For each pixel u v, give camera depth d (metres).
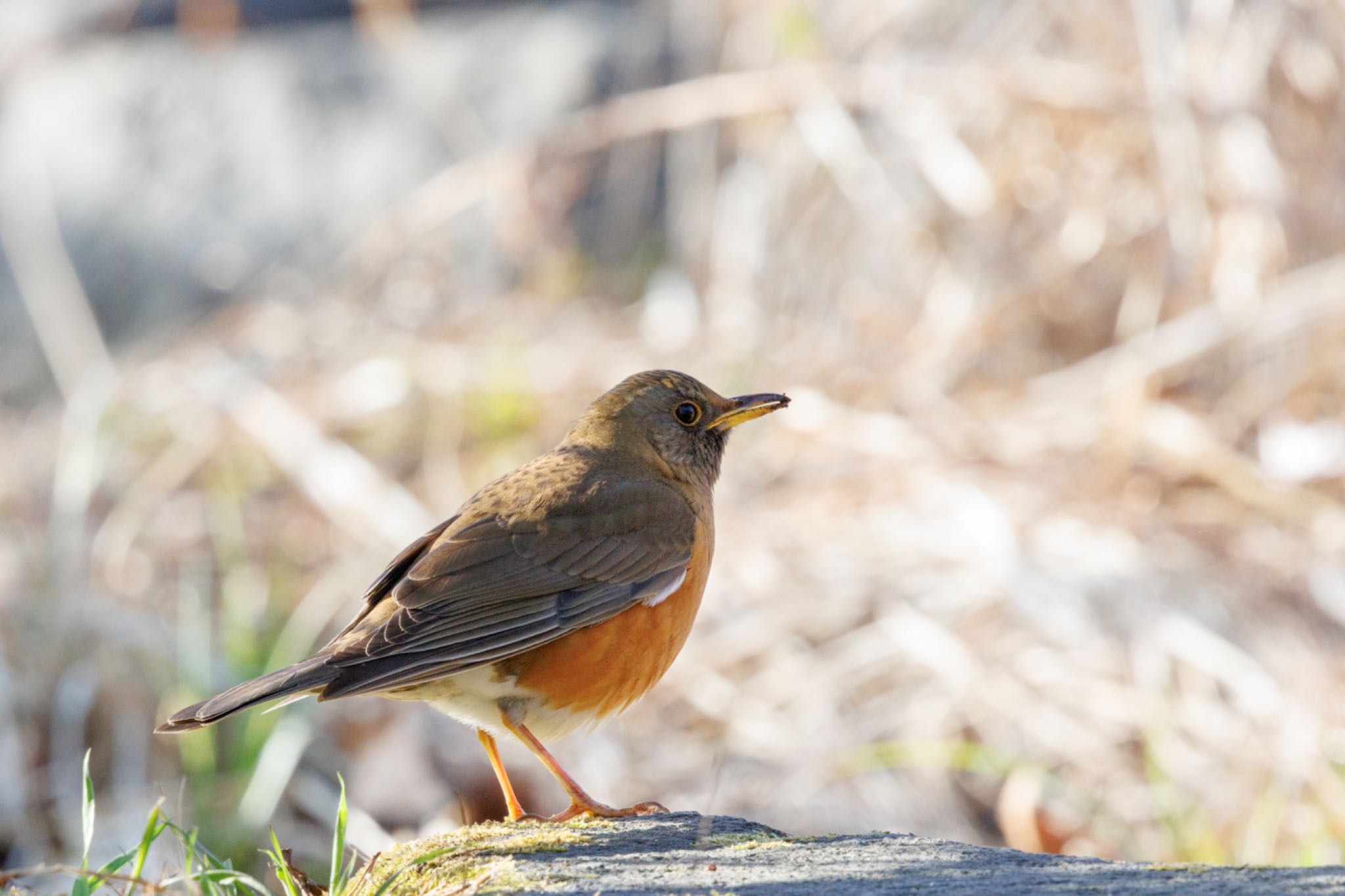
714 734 10.73
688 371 14.84
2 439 15.98
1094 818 9.75
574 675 7.28
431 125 18.61
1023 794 9.81
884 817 9.95
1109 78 14.42
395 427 14.44
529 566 7.23
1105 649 10.72
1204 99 13.80
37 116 19.19
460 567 7.14
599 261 17.86
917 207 15.02
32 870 5.14
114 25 19.59
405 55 18.92
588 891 4.90
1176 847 9.23
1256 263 13.39
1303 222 13.58
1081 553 11.50
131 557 12.82
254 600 12.16
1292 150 13.84
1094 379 13.55
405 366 14.96
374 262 17.03
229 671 11.13
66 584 11.91
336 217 18.36
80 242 18.58
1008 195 14.60
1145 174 14.21
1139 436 12.64
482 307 16.95
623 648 7.44
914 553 11.77
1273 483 12.34
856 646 11.10
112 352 17.77
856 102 15.31
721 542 12.48
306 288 17.81
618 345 15.72
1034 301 14.32
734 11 16.91
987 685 10.58
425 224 16.66
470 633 6.96
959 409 13.73
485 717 7.28
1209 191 13.75
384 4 18.81
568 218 17.77
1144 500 12.24
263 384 14.97
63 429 15.21
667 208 18.19
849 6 15.84
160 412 14.83
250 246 18.36
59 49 19.50
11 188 18.81
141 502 13.55
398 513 13.02
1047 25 14.96
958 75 14.73
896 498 12.52
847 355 14.85
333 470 13.46
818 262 15.67
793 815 10.00
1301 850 9.09
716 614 11.70
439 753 10.44
